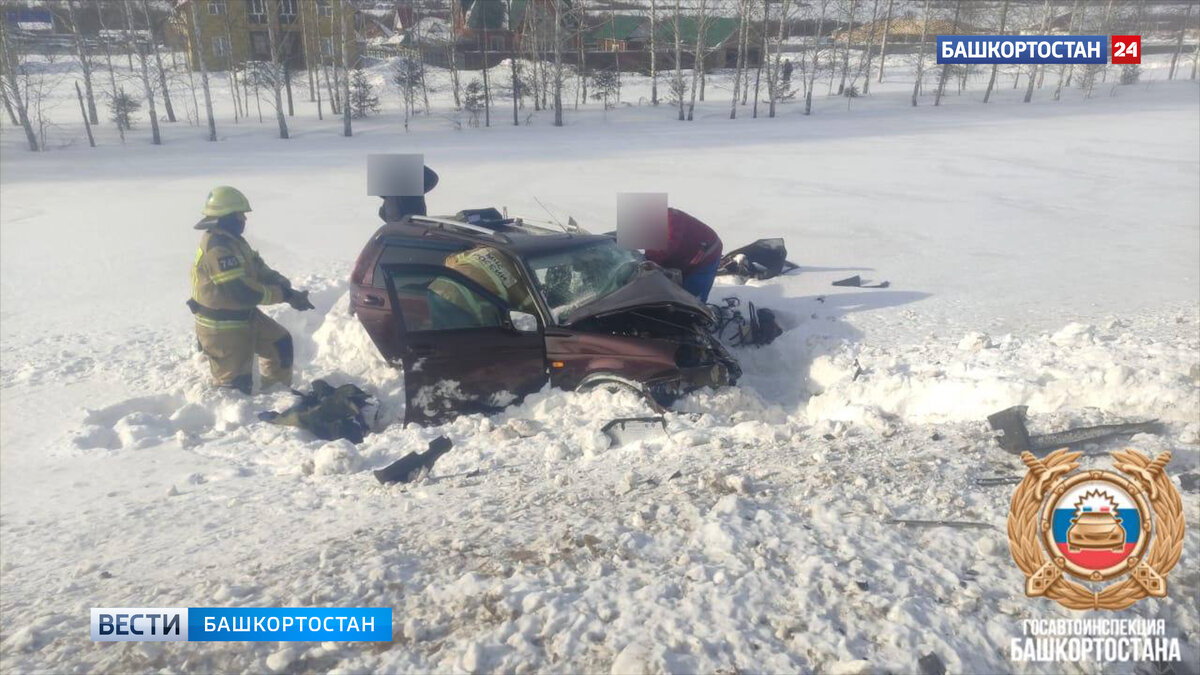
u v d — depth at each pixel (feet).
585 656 9.68
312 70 210.18
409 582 11.78
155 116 141.90
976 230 51.47
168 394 24.84
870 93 220.02
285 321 30.55
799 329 28.63
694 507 13.87
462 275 23.58
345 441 20.08
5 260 46.57
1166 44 300.20
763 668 9.36
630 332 23.88
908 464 15.37
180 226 59.11
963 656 9.62
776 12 201.16
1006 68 258.78
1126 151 101.96
